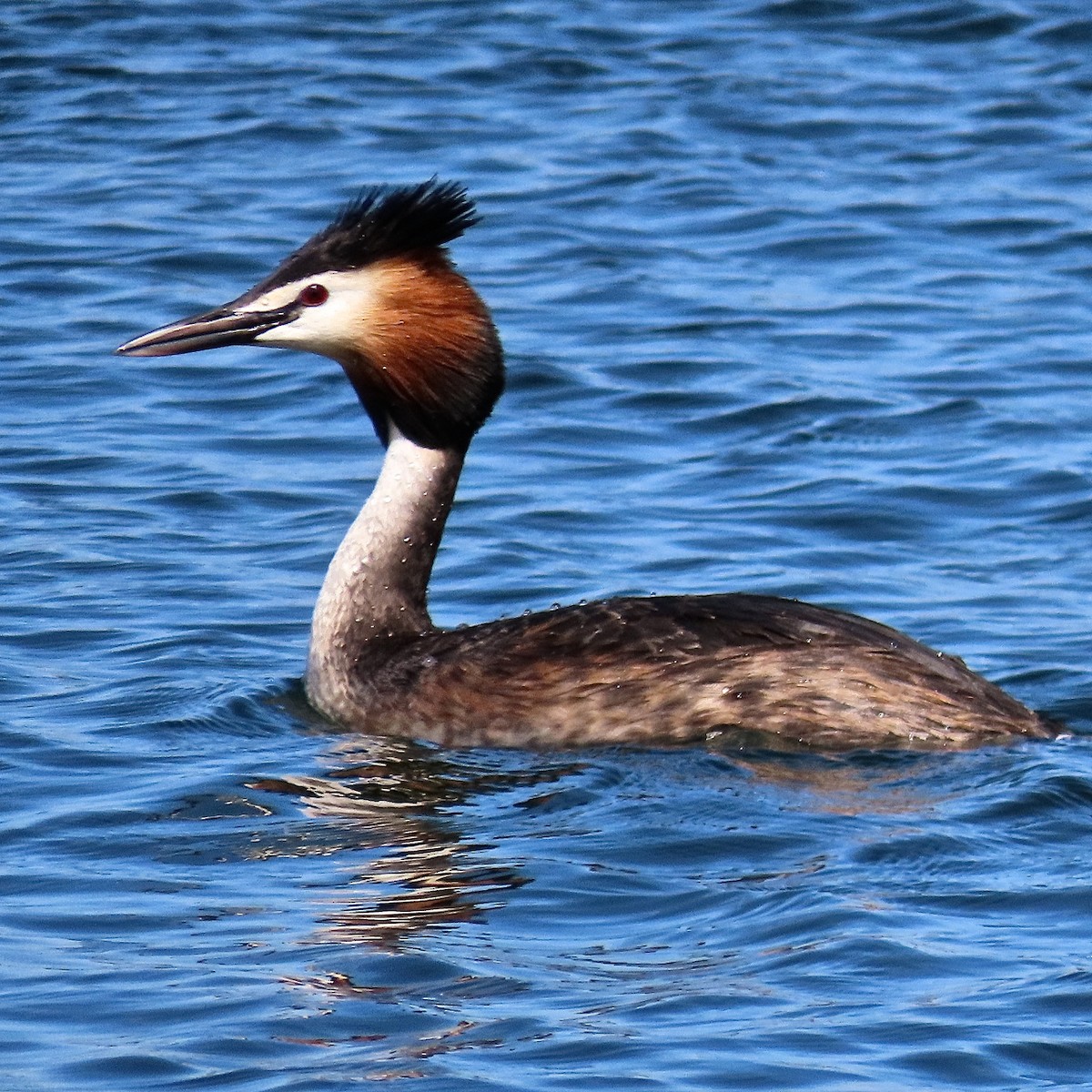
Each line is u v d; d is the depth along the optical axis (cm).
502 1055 935
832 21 3306
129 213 2550
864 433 1989
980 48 3203
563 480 1886
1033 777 1238
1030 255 2492
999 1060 925
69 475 1877
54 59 3094
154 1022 966
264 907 1091
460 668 1380
